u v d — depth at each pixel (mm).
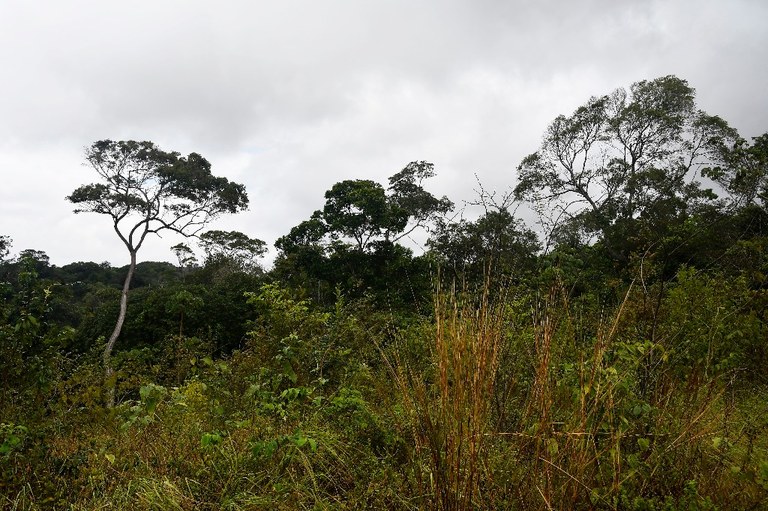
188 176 31219
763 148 9531
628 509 2357
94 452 3936
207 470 3477
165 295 24594
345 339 7160
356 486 3135
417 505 2715
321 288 24344
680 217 16719
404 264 22812
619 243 17531
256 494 3264
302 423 3828
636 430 2756
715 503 2494
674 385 3111
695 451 2732
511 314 3209
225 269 34125
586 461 2371
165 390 3918
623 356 2861
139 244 31562
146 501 3152
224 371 5484
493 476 2420
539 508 2334
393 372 2992
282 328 7906
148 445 3943
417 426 2576
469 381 2336
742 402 3600
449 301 2680
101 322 25328
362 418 3912
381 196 24781
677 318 4598
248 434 3893
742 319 4871
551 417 2508
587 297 4305
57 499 3363
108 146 30266
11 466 3516
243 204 33875
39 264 43438
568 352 3109
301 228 26594
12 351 4520
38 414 4445
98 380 5297
